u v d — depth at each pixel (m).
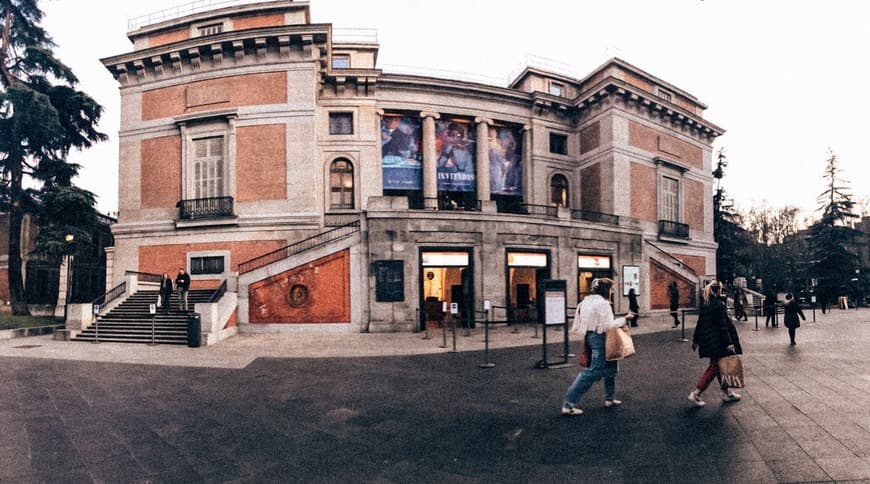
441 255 17.03
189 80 21.03
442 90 24.59
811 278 37.72
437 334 15.41
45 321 19.55
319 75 22.12
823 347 11.15
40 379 8.87
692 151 29.83
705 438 4.82
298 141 20.08
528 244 18.38
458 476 4.12
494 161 25.97
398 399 7.01
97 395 7.53
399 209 16.52
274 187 20.02
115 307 17.30
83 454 4.87
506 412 6.13
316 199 19.98
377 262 16.20
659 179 27.00
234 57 20.64
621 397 6.68
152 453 4.88
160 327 14.92
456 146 25.28
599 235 20.44
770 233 50.41
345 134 23.03
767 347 11.30
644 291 21.78
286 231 19.77
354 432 5.46
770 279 45.56
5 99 19.75
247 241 19.91
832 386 6.96
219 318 14.66
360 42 26.66
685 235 27.69
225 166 20.27
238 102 20.52
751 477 3.87
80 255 27.62
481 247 17.38
